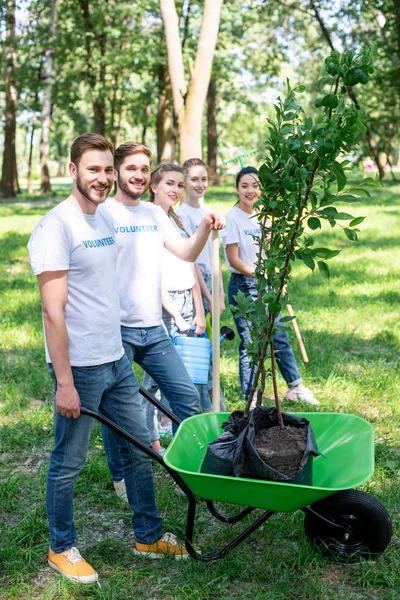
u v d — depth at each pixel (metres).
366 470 3.33
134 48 27.52
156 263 4.21
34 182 79.94
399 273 12.12
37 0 36.56
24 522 4.12
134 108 35.50
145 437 3.76
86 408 3.43
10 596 3.50
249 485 3.20
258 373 3.62
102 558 3.83
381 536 3.60
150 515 3.81
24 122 46.50
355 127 3.10
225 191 36.28
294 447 3.38
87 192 3.38
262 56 38.44
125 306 4.16
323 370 6.91
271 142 3.32
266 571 3.64
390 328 8.62
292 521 4.06
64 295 3.37
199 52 15.71
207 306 5.62
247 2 31.78
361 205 25.67
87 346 3.47
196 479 3.26
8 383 6.70
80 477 4.76
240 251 5.72
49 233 3.33
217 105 53.59
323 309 9.53
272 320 3.53
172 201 5.07
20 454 5.25
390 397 6.26
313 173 3.21
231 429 3.51
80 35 29.98
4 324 9.05
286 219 3.46
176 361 4.26
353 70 3.05
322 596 3.45
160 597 3.49
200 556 3.63
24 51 36.41
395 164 78.12
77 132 56.12
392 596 3.43
